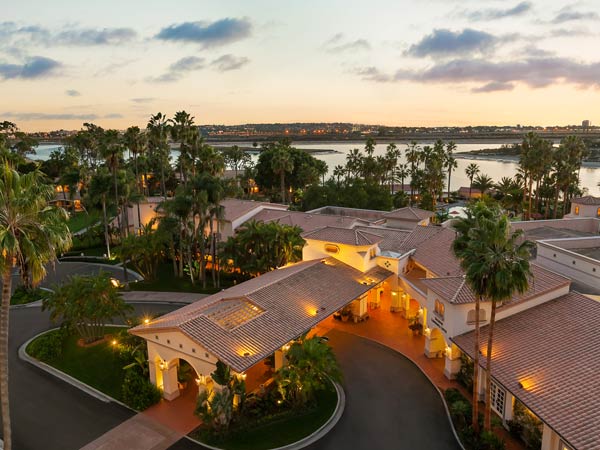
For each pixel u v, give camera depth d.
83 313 34.44
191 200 49.16
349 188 79.00
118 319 41.84
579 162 93.94
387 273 41.69
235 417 26.25
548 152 82.12
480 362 26.33
